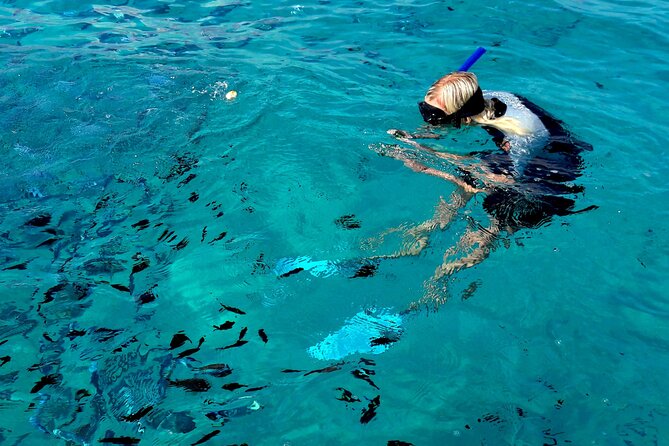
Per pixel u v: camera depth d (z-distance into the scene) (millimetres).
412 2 6590
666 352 2705
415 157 3807
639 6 6441
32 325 2844
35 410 2457
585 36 5738
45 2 6684
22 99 4570
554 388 2555
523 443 2330
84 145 4070
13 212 3529
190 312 2932
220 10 6520
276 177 3779
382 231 3342
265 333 2812
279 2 6703
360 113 4379
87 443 2328
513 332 2799
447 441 2344
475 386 2564
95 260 3232
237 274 3127
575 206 3459
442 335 2787
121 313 2926
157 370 2635
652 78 4980
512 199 3424
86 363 2672
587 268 3115
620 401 2496
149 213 3557
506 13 6223
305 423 2414
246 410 2467
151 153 4020
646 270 3105
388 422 2418
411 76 4984
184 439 2348
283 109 4449
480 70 5074
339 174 3762
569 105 4504
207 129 4250
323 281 3070
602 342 2752
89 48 5473
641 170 3768
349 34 5840
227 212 3543
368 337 2777
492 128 3852
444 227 3334
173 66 5117
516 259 3160
